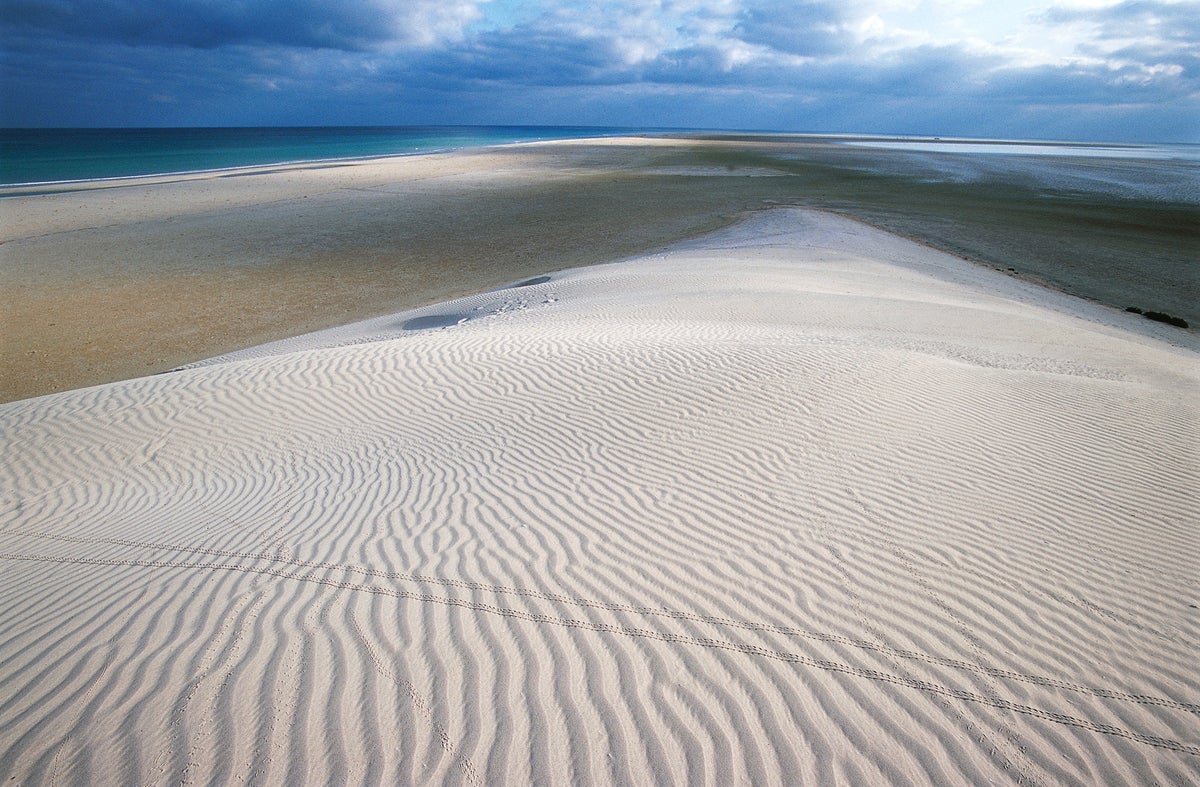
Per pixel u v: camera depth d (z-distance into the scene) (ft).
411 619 14.12
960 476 20.81
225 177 161.58
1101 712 12.33
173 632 13.79
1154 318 57.26
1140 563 16.97
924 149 381.40
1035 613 14.94
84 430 26.58
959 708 12.23
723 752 11.05
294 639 13.38
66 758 10.59
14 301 59.93
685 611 14.61
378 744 10.89
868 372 28.09
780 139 509.76
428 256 81.66
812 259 70.28
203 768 10.41
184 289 65.41
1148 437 23.94
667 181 163.32
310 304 61.26
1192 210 132.26
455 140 493.36
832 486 20.11
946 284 62.08
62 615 14.64
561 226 101.40
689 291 50.47
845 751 11.22
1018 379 29.04
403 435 25.14
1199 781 11.07
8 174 178.81
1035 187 170.81
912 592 15.46
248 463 23.93
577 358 30.89
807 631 14.06
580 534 17.89
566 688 12.23
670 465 21.59
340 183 148.77
